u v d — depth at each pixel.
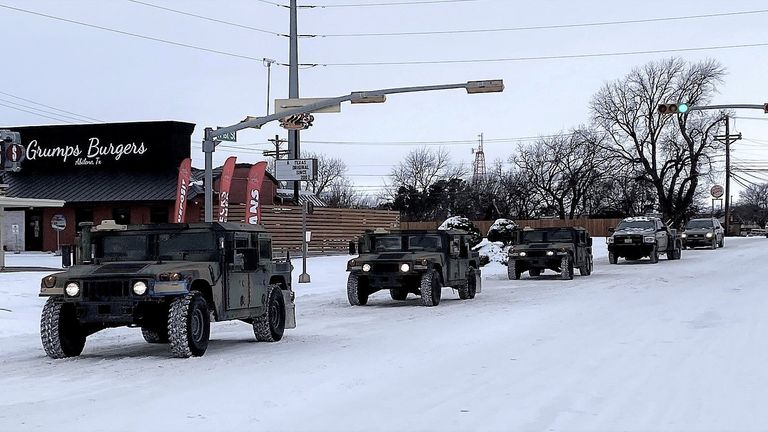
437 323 16.61
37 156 50.06
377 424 7.64
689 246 53.91
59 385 9.90
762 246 55.12
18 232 49.03
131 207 47.69
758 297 21.03
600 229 73.31
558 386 9.48
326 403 8.63
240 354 12.44
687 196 76.56
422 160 107.06
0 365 11.70
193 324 11.98
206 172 24.56
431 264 20.56
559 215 86.94
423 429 7.43
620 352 12.10
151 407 8.47
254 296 13.59
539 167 87.44
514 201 89.38
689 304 19.53
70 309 12.47
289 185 62.91
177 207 35.03
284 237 46.41
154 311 12.56
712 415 7.89
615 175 79.75
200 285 12.49
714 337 13.57
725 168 82.50
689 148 74.75
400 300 23.16
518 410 8.20
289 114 25.59
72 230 48.53
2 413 8.24
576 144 84.12
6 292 21.62
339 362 11.52
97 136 49.44
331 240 49.44
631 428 7.41
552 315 17.73
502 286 27.56
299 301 23.11
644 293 23.22
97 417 8.02
